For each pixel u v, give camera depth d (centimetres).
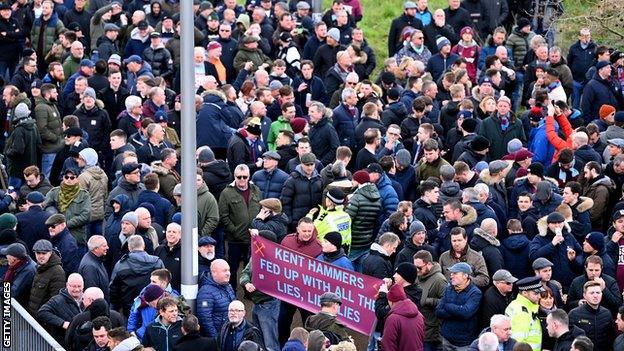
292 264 3991
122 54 6250
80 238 4459
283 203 4481
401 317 3644
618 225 4169
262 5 6506
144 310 3731
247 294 4097
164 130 4984
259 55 5959
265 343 4050
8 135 5406
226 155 5041
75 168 4675
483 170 4559
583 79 6131
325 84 5772
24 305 4038
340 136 5150
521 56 6253
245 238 4438
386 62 5909
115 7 6284
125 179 4372
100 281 3981
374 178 4416
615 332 3850
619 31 6325
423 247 4003
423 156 4844
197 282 3834
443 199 4334
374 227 4391
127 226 4088
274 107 5325
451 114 5253
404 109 5288
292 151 4834
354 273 3888
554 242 4097
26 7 6306
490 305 3784
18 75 5741
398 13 7356
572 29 6469
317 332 3425
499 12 6619
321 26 6075
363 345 4347
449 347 3812
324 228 4203
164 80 5731
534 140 5131
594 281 3800
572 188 4397
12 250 3984
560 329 3641
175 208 4384
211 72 5841
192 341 3562
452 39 6366
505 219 4450
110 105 5569
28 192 4644
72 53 5872
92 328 3562
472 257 3959
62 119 5419
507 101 5119
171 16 6203
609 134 5091
